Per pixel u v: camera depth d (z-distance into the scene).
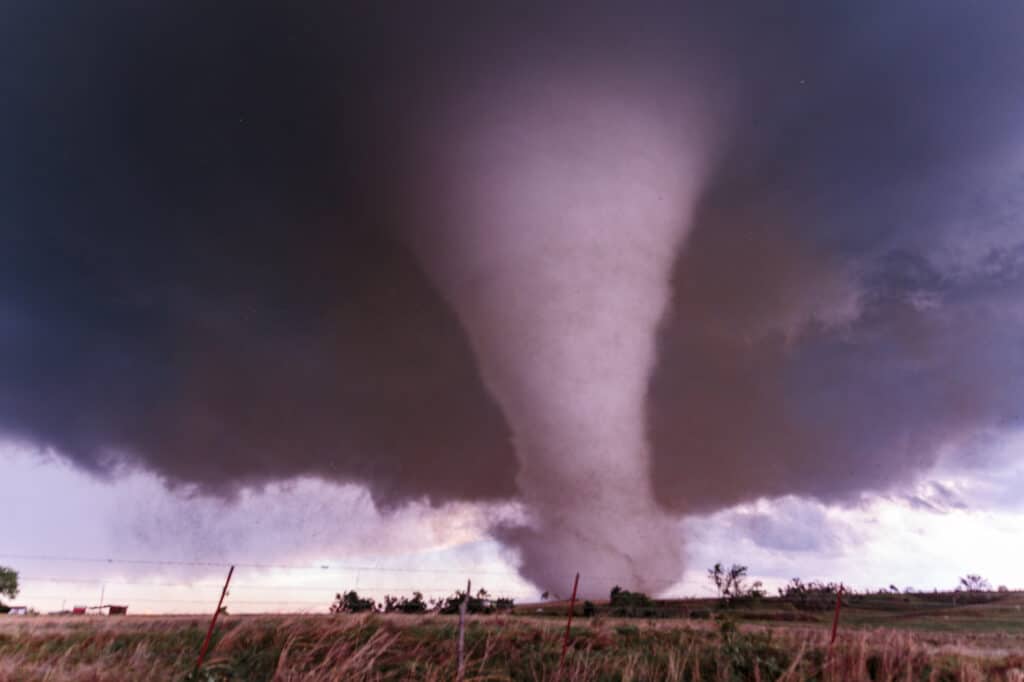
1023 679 9.96
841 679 8.66
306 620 11.09
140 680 7.67
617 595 25.91
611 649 10.62
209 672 7.64
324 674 7.50
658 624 15.23
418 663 8.44
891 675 9.05
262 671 8.06
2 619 17.70
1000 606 37.28
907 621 27.53
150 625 12.43
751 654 9.77
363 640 9.41
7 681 7.50
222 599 7.96
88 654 9.14
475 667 8.64
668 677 8.77
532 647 10.21
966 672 9.77
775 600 33.50
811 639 11.05
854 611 33.09
